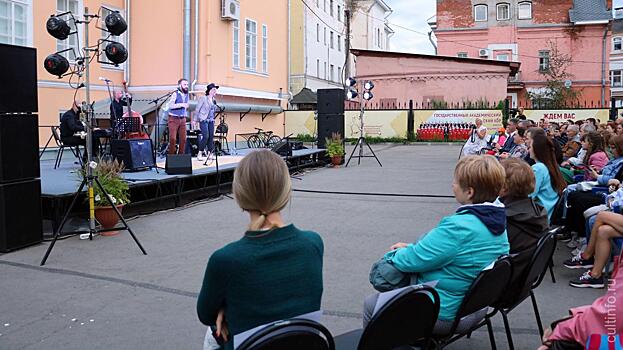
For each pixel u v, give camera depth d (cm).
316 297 232
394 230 761
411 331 265
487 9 3912
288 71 2333
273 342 201
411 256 308
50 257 614
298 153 1473
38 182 668
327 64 4106
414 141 2661
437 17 4012
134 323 432
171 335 410
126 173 1013
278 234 225
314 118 2584
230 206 962
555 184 580
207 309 225
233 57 1897
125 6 1741
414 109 2681
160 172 1034
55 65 808
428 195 1051
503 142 1423
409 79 2966
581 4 3819
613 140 647
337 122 1641
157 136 1578
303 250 228
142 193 912
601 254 506
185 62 1703
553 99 3650
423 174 1384
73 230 738
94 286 518
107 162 779
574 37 3775
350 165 1622
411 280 316
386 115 2705
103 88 1628
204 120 1381
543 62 3850
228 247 220
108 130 1188
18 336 407
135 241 659
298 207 935
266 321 218
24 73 639
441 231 306
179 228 774
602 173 655
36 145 662
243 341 204
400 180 1273
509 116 2548
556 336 259
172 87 1728
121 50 782
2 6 1315
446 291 309
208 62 1748
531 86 3856
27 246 653
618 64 5153
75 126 1112
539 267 363
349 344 283
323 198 1027
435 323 296
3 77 616
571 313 261
